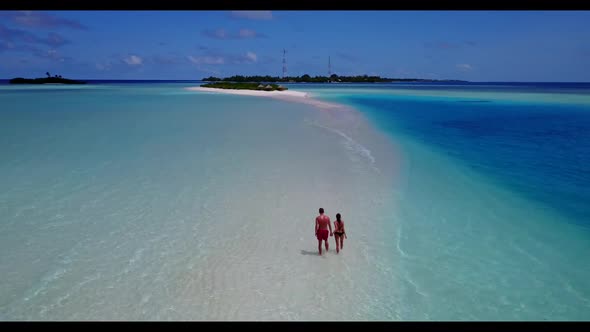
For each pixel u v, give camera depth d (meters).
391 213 12.09
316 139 23.77
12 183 14.45
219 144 21.92
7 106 45.41
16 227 10.66
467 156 20.12
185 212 11.87
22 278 8.26
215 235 10.36
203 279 8.31
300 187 14.37
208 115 36.19
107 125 28.92
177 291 7.89
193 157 18.75
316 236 9.46
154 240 10.02
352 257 9.34
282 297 7.77
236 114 37.19
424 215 11.98
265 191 13.85
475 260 9.26
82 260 9.00
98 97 65.12
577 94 88.44
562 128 30.66
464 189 14.55
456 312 7.40
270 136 24.58
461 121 34.88
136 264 8.86
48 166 16.88
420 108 48.34
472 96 78.44
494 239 10.38
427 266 8.98
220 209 12.15
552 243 10.18
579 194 14.02
